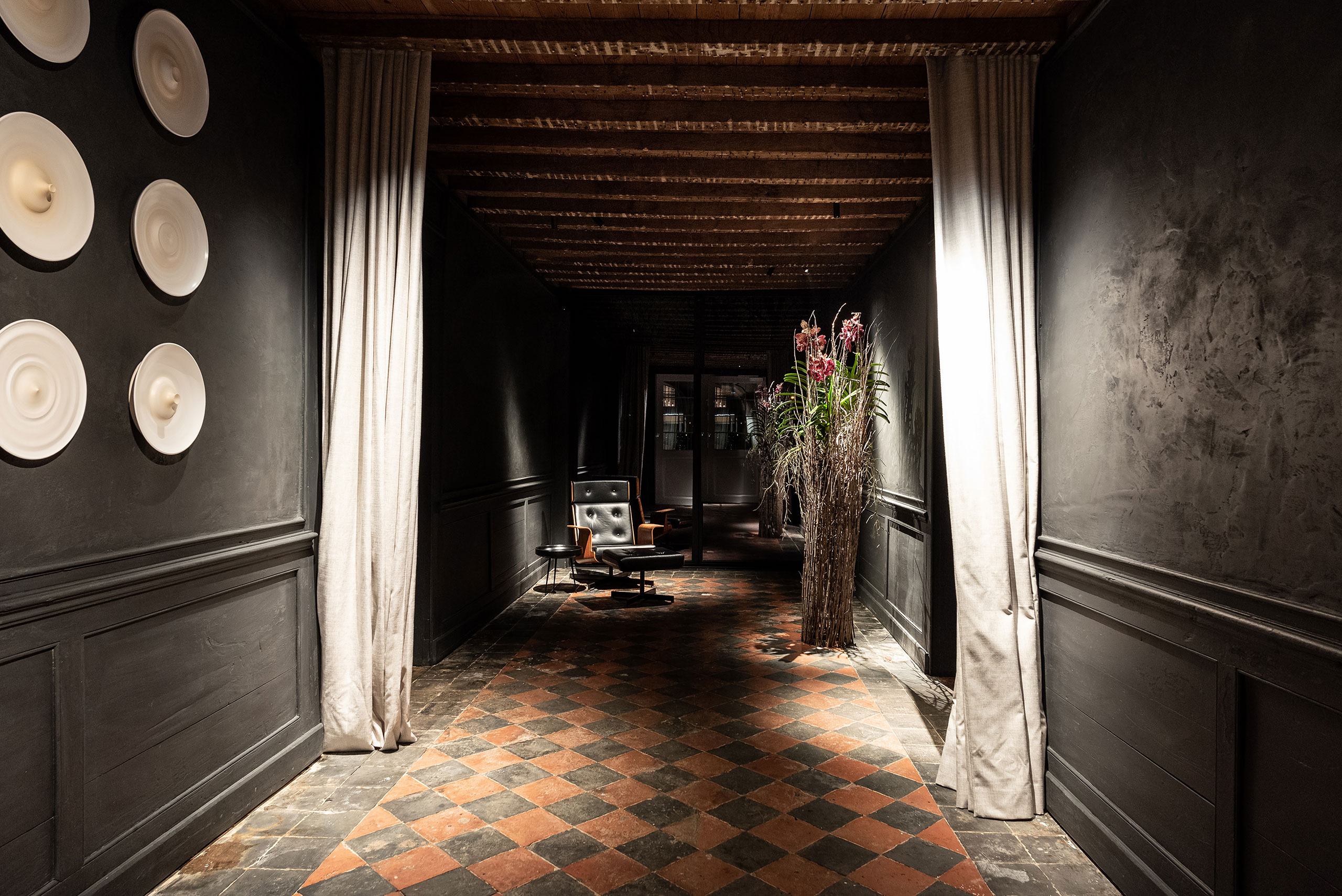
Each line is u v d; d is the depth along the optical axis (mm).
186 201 2117
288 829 2322
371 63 2879
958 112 2646
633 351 10898
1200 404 1752
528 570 6406
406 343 2936
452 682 3842
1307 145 1422
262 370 2566
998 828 2387
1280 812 1509
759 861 2146
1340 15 1340
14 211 1559
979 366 2559
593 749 2980
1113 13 2199
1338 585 1351
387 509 2910
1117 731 2129
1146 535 1985
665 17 2697
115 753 1882
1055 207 2570
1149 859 1924
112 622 1860
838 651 4457
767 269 6309
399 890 1983
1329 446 1368
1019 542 2543
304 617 2820
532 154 3920
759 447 9531
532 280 6426
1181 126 1838
